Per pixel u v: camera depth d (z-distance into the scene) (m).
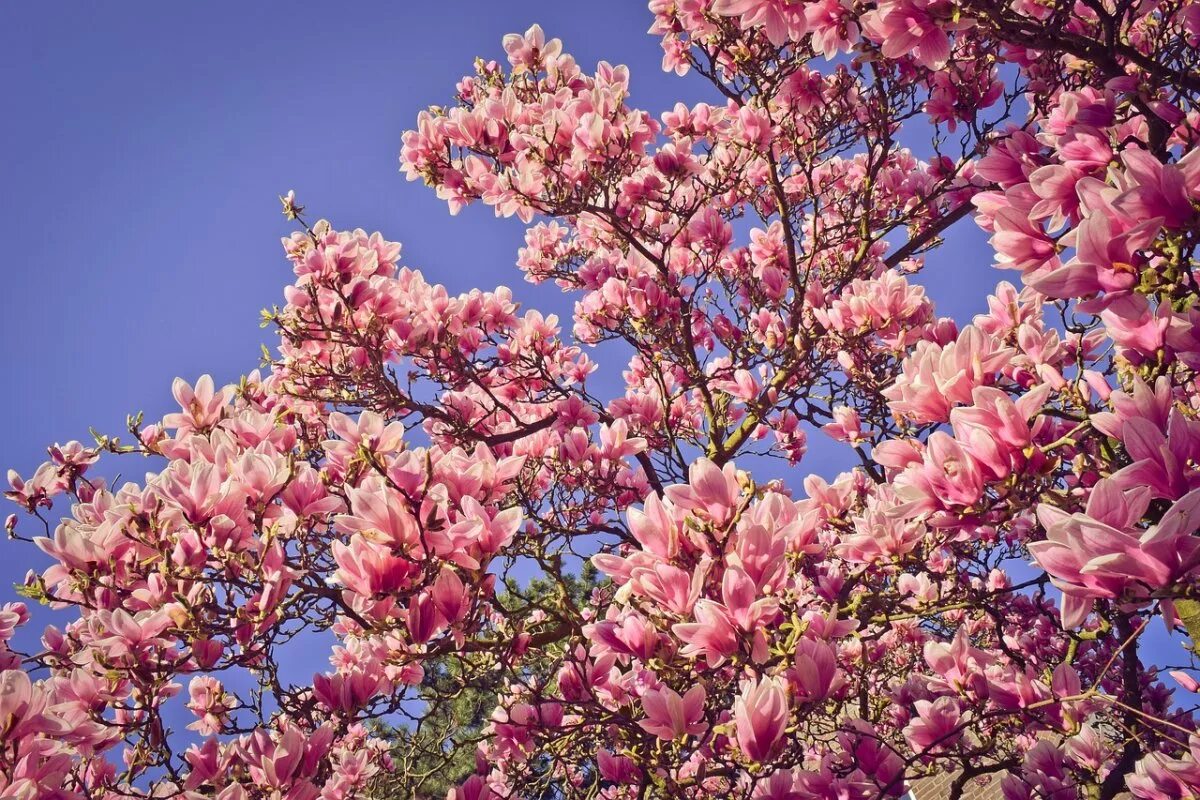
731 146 5.81
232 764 3.20
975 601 3.63
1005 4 2.21
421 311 5.25
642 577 2.04
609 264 6.35
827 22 2.77
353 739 5.20
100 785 3.38
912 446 2.01
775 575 2.01
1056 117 2.61
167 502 2.68
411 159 5.51
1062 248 2.13
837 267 6.27
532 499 5.23
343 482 2.75
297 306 4.77
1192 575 1.34
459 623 2.23
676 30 5.43
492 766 4.95
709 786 3.52
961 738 3.34
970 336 2.01
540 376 5.99
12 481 4.18
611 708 3.14
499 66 6.67
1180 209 1.61
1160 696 5.20
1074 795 3.30
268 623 2.69
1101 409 2.17
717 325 6.11
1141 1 2.30
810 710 2.13
